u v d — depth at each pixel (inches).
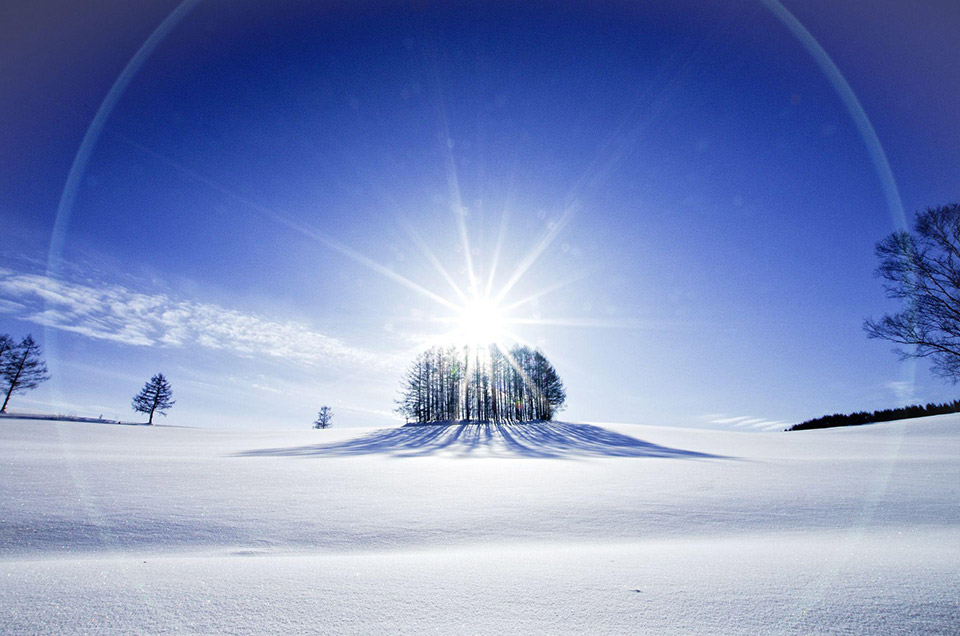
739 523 145.6
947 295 671.1
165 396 1540.4
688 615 64.8
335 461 333.1
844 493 198.2
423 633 58.6
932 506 171.2
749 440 728.3
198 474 234.5
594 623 62.2
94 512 142.6
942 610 65.4
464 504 170.4
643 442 708.0
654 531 135.6
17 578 79.0
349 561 96.7
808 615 64.4
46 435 650.8
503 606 68.4
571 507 166.7
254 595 71.5
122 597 69.5
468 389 1302.9
